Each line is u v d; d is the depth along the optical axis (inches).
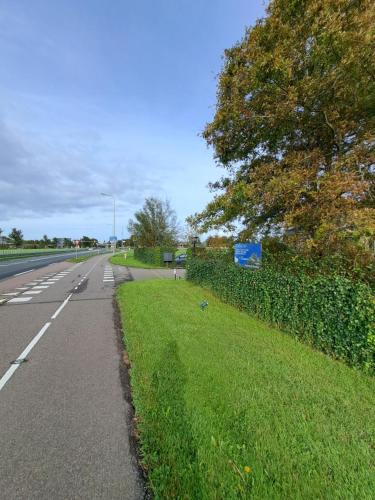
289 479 90.8
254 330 253.1
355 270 194.7
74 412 136.9
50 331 277.4
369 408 130.3
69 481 96.0
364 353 167.3
